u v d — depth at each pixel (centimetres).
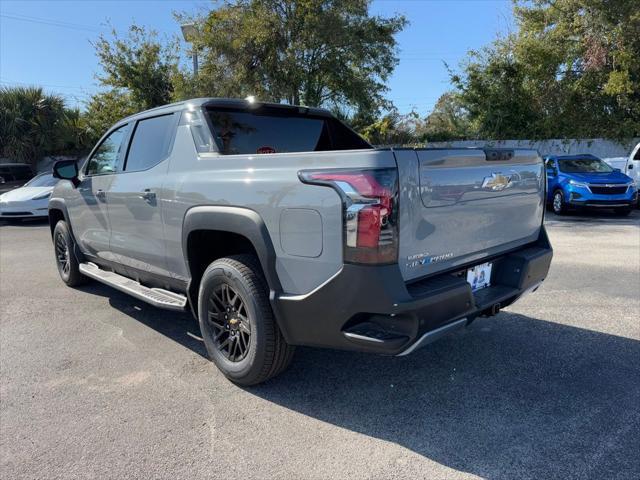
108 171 471
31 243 960
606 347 391
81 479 244
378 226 247
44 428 290
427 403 311
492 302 313
